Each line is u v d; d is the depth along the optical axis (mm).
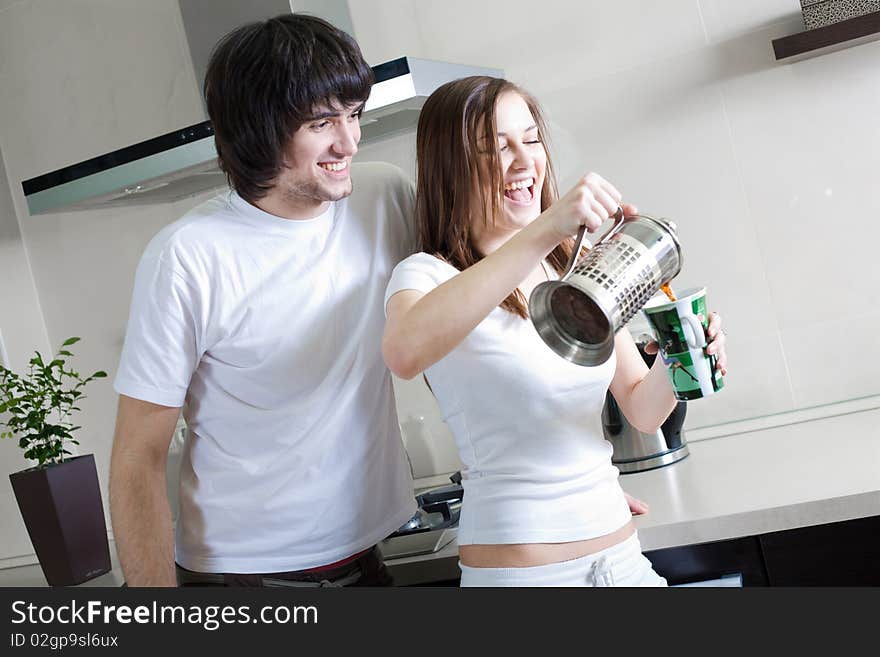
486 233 1358
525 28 2051
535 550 1244
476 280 1093
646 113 2002
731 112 1959
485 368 1252
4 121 2484
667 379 1368
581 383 1278
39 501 2023
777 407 2008
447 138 1328
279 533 1473
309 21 1333
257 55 1281
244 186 1372
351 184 1452
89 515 2074
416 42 2113
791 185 1949
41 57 2424
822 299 1964
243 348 1420
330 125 1324
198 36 1984
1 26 2449
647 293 1096
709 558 1521
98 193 1881
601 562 1257
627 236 1100
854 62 1891
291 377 1431
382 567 1563
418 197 1391
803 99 1921
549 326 1118
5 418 2502
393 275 1302
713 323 1222
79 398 2494
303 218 1426
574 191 1071
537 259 1093
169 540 1422
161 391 1401
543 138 1407
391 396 1535
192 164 1775
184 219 1448
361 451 1472
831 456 1646
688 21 1960
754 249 1981
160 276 1387
